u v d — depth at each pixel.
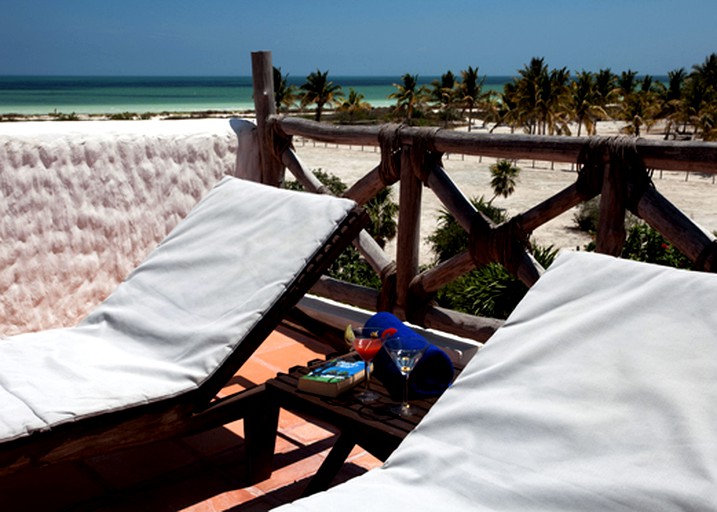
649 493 1.13
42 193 3.15
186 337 2.05
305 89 59.97
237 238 2.35
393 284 3.17
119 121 3.68
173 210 3.62
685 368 1.26
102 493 2.01
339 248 2.20
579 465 1.23
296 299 2.09
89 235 3.33
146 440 1.76
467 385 1.49
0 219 3.04
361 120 65.25
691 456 1.14
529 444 1.31
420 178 2.98
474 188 35.81
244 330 1.98
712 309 1.32
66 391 1.76
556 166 50.41
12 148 3.03
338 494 1.30
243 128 3.85
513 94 59.25
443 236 13.80
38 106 86.12
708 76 59.12
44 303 3.23
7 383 1.83
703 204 33.53
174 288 2.29
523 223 2.63
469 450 1.36
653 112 56.12
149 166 3.48
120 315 2.29
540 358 1.44
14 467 1.55
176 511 1.92
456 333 2.94
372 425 1.61
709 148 2.08
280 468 2.17
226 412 1.91
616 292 1.47
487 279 6.55
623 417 1.25
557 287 1.57
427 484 1.33
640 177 2.29
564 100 56.44
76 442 1.64
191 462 2.20
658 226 2.22
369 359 1.80
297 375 1.97
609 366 1.34
